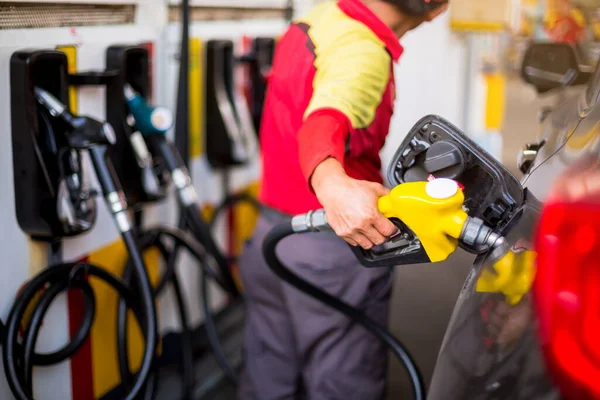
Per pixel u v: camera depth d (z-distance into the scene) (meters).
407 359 1.92
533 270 1.18
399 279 4.39
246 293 2.29
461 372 1.28
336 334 2.05
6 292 2.02
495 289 1.27
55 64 2.04
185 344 2.83
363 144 1.80
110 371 2.58
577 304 1.10
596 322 1.08
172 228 2.98
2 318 2.01
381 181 1.98
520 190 1.38
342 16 1.86
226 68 3.25
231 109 3.27
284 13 3.95
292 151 1.98
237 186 3.58
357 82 1.74
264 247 1.77
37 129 1.99
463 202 1.39
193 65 3.08
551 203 1.20
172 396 2.93
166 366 3.15
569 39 4.31
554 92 3.05
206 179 3.29
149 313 2.08
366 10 1.83
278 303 2.21
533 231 1.23
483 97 5.51
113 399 2.62
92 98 2.35
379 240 1.39
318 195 1.49
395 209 1.35
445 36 5.04
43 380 2.21
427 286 4.29
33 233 2.05
